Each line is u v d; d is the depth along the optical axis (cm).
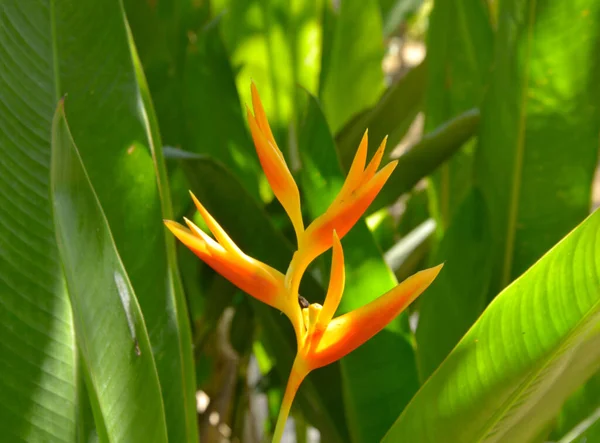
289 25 175
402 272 160
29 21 101
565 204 119
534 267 85
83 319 77
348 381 109
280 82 180
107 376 80
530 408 90
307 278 120
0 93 99
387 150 164
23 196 99
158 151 105
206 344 156
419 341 125
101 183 101
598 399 115
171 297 101
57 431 98
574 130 117
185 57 169
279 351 133
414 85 155
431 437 90
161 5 165
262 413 216
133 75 102
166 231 102
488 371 87
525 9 115
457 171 151
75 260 77
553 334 85
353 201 78
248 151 155
